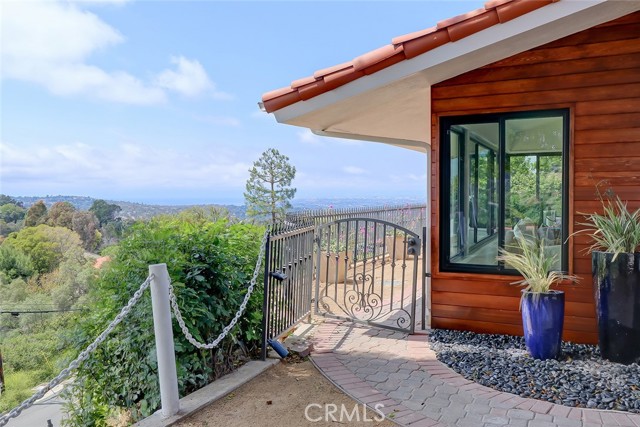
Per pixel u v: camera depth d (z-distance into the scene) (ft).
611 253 12.54
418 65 13.19
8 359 48.55
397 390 11.21
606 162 13.82
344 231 31.86
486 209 15.64
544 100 14.51
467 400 10.53
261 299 14.28
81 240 77.20
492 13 12.01
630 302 12.23
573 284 14.46
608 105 13.75
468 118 15.74
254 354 13.98
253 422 9.59
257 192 77.41
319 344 15.25
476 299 15.93
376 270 30.58
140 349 11.53
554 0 11.39
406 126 23.02
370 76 13.67
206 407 10.34
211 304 12.55
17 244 72.84
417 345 14.89
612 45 13.66
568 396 10.50
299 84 14.28
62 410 13.96
